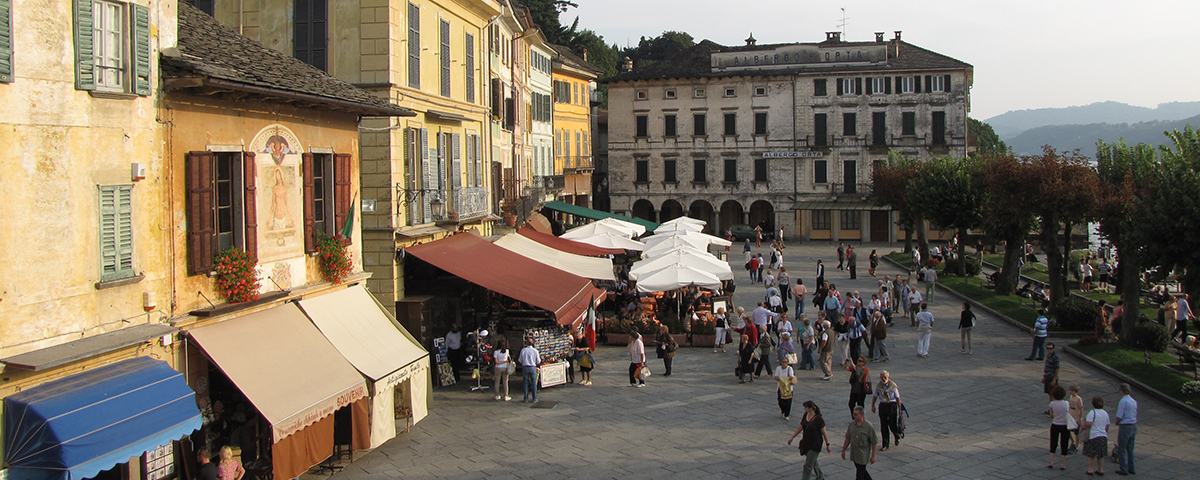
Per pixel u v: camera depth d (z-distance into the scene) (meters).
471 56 26.77
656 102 70.06
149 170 11.81
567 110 63.12
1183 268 23.09
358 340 16.02
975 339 27.94
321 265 16.56
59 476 9.42
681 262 29.91
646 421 18.27
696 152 69.62
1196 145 30.31
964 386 21.41
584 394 20.75
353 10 20.22
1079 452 16.11
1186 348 21.67
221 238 13.60
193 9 16.19
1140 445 16.44
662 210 73.00
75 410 9.80
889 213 67.25
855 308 26.47
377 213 20.48
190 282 12.73
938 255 51.16
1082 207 29.06
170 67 12.09
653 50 116.94
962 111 64.56
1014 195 30.42
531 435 17.19
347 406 15.13
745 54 68.31
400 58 20.83
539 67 52.84
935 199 42.91
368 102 17.17
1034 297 33.66
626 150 70.88
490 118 29.25
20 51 9.85
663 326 23.05
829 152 66.94
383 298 20.72
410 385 17.44
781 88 67.69
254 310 14.23
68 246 10.51
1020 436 17.12
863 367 18.44
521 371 23.02
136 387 10.72
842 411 19.14
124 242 11.38
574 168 62.50
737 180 69.12
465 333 23.78
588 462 15.43
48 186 10.22
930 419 18.44
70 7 10.53
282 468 12.66
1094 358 23.73
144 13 11.58
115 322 11.25
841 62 66.81
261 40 20.61
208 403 13.04
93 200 10.87
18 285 9.84
